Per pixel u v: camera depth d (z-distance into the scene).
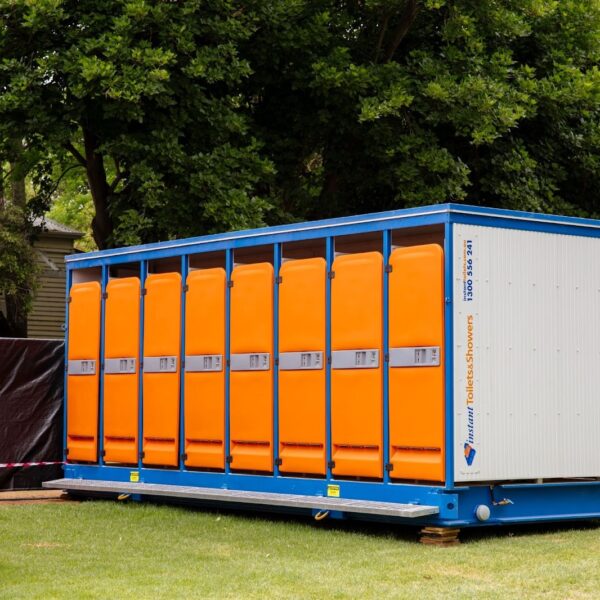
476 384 11.08
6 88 20.66
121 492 14.30
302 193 23.98
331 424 12.05
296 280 12.56
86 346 15.55
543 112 23.36
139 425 14.65
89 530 11.84
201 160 20.56
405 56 23.20
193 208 20.84
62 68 19.84
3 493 16.03
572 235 11.95
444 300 10.96
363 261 11.80
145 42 19.73
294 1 21.34
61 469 16.52
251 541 10.98
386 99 21.33
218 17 20.77
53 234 34.03
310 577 8.89
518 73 22.84
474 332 11.09
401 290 11.36
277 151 23.33
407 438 11.21
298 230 12.63
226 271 13.51
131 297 14.86
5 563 9.66
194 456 13.80
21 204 31.55
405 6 22.30
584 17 24.20
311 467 12.27
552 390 11.65
